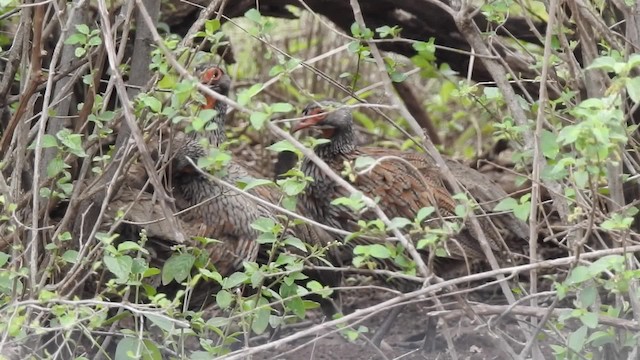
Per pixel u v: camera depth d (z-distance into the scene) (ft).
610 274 28.48
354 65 58.70
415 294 27.99
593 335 29.40
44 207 35.35
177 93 28.27
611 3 35.60
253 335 40.42
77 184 34.55
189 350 36.06
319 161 27.68
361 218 40.83
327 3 45.70
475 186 43.57
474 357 39.42
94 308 32.71
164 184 40.40
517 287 33.63
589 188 30.99
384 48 47.39
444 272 41.98
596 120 25.48
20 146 33.47
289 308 31.68
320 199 42.32
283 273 30.96
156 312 28.86
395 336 42.88
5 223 34.88
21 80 34.78
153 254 37.70
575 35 35.65
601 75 31.24
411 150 52.85
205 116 28.60
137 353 28.30
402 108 31.53
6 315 28.99
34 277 30.83
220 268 39.29
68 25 33.40
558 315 30.53
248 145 55.36
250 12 33.01
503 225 43.19
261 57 58.54
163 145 40.29
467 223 39.96
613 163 27.53
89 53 33.78
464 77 47.55
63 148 34.91
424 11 44.73
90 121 36.94
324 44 58.75
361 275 44.21
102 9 29.86
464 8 32.68
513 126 33.68
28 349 30.78
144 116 33.60
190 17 45.55
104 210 32.40
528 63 39.37
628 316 32.68
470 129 57.93
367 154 43.09
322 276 41.34
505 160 50.55
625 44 33.42
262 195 41.50
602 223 29.30
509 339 35.81
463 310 29.48
